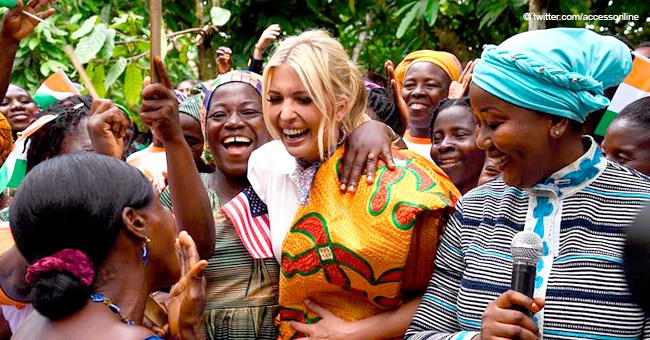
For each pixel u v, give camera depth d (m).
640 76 3.45
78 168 1.92
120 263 1.97
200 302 2.27
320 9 7.30
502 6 6.42
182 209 2.76
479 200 2.36
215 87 3.35
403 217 2.56
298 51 2.74
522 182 2.17
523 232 1.99
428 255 2.66
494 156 2.16
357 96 2.95
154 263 2.05
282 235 2.91
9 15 3.14
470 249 2.28
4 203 3.56
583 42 2.11
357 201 2.66
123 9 7.40
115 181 1.95
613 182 2.13
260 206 3.06
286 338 2.92
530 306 1.95
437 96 4.69
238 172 3.30
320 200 2.74
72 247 1.90
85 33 5.76
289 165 2.90
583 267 2.05
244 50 7.13
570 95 2.05
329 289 2.77
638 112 3.06
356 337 2.72
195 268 2.23
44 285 1.83
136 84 6.24
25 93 5.62
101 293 1.94
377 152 2.73
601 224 2.09
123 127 2.67
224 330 3.00
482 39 7.32
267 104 2.83
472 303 2.20
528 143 2.08
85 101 3.43
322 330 2.77
